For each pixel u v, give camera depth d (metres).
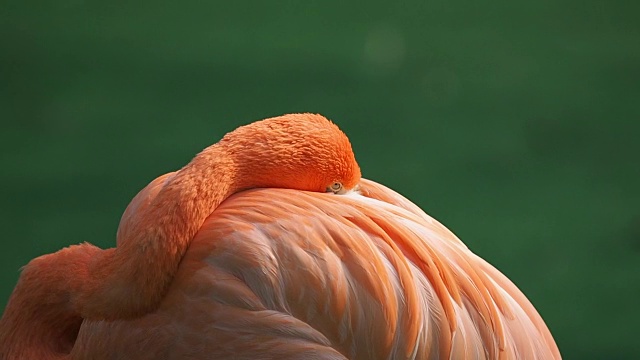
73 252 4.51
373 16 14.62
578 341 8.29
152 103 12.02
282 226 4.15
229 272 4.14
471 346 4.25
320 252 4.11
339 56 13.30
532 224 10.15
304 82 12.59
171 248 4.05
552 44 13.79
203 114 11.80
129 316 4.12
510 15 14.72
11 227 9.73
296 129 4.34
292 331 4.07
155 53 13.27
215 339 4.13
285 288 4.09
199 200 4.11
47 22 14.02
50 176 10.63
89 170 10.73
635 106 12.22
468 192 10.68
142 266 4.03
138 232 4.07
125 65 12.89
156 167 10.73
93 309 4.13
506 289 4.63
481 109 12.23
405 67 13.07
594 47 13.69
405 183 10.73
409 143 11.50
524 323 4.54
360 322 4.12
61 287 4.43
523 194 10.66
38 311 4.51
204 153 4.21
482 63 13.24
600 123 11.91
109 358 4.26
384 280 4.15
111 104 12.00
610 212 10.34
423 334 4.19
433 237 4.47
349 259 4.14
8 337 4.50
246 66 12.95
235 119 11.67
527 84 12.69
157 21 14.20
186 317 4.14
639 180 10.92
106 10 14.56
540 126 11.86
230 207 4.25
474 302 4.31
